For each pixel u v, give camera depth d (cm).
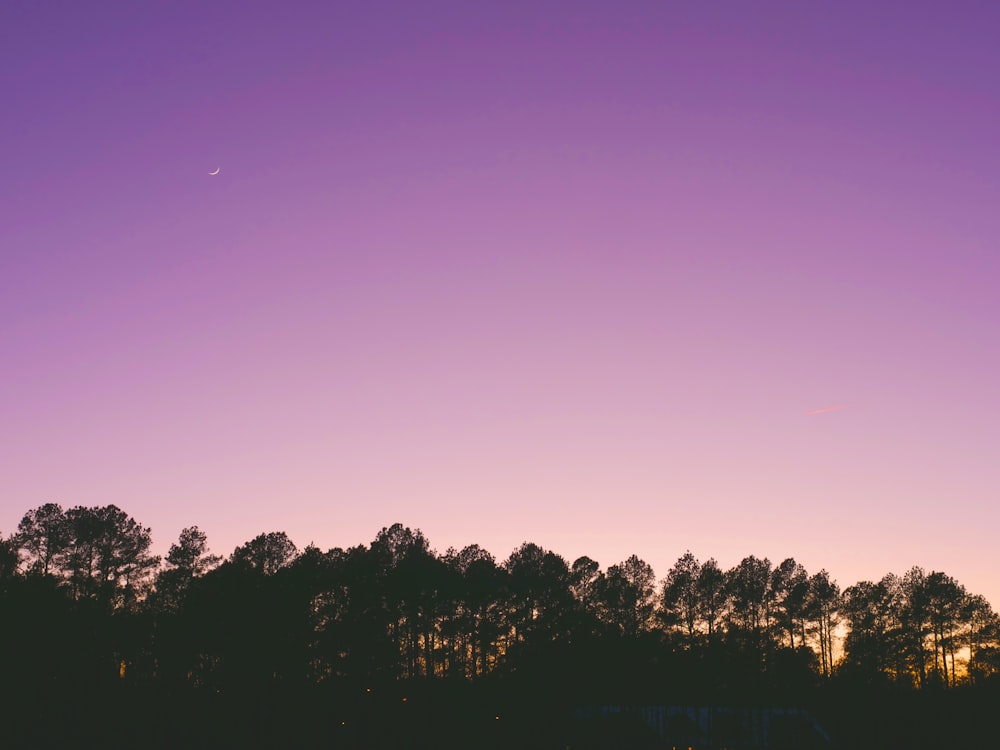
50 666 5991
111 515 7712
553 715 5225
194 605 6750
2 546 7294
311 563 7675
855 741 4575
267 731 5491
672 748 4869
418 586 8088
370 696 6066
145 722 5638
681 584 9706
